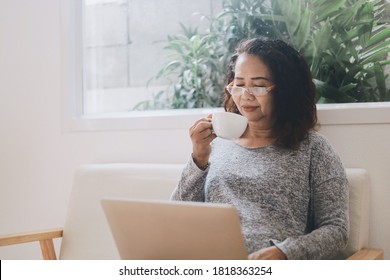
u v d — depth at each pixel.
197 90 2.23
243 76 1.81
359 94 1.97
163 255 1.34
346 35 1.99
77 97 2.39
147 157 2.23
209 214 1.23
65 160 2.36
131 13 2.36
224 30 2.18
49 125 2.39
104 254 1.99
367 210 1.78
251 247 1.57
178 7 2.28
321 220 1.61
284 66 1.77
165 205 1.28
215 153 1.83
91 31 2.42
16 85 2.45
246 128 1.80
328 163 1.66
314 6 2.03
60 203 2.37
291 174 1.67
